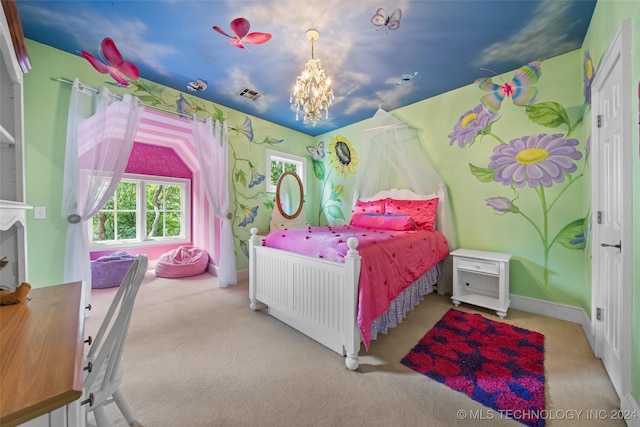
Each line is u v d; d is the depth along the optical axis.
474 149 2.85
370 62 2.40
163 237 4.65
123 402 1.19
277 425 1.22
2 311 0.88
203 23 1.89
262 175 3.94
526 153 2.53
